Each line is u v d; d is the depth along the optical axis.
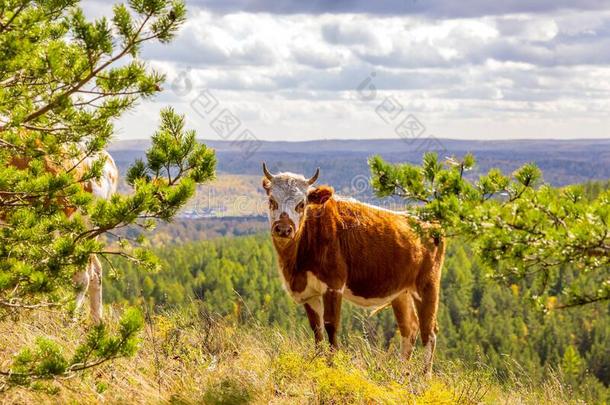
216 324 8.07
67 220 6.43
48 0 6.32
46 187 6.31
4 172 6.19
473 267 78.69
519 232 4.80
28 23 6.02
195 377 6.82
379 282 9.00
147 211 6.32
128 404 6.06
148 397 6.26
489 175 5.52
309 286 8.62
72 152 7.17
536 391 7.63
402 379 6.86
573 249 4.58
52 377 5.29
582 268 4.79
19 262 5.77
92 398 6.07
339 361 6.98
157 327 7.72
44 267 5.97
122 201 6.22
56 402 5.91
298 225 8.30
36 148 6.78
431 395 6.37
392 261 9.02
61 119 6.74
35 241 6.12
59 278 5.96
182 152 6.86
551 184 5.36
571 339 74.25
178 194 6.34
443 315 71.44
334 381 6.38
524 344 72.50
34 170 6.92
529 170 5.47
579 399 7.79
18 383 5.30
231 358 7.49
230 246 85.81
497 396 7.02
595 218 4.63
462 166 5.61
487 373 7.10
